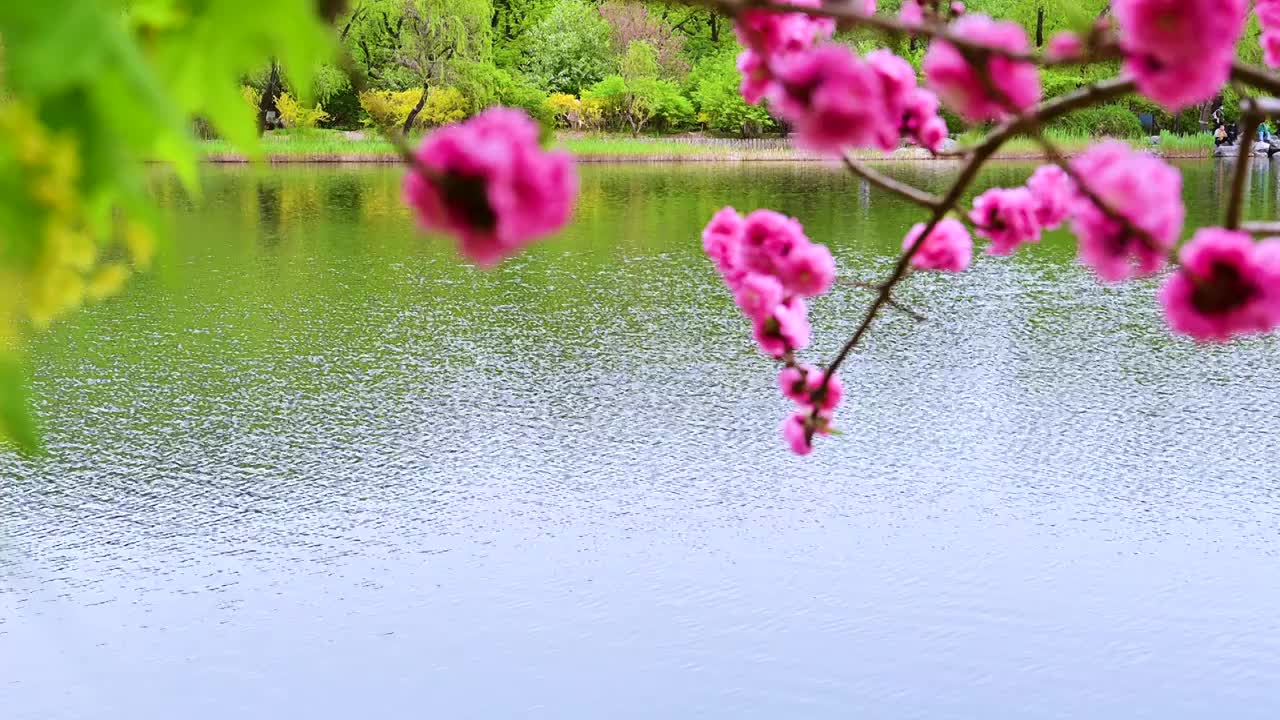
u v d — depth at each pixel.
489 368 12.62
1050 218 2.58
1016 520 8.32
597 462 9.60
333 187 30.88
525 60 53.12
